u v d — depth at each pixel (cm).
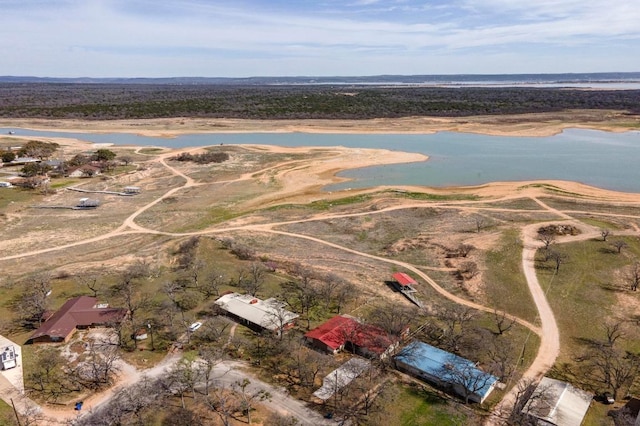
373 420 4384
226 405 4522
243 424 4284
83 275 7519
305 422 4331
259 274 7231
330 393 4712
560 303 6556
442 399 4728
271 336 5719
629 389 4859
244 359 5309
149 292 6931
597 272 7294
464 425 4359
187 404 4550
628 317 6194
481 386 4675
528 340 5766
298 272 7644
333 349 5416
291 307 6494
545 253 7894
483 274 7375
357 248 8731
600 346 5584
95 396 4688
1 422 4319
